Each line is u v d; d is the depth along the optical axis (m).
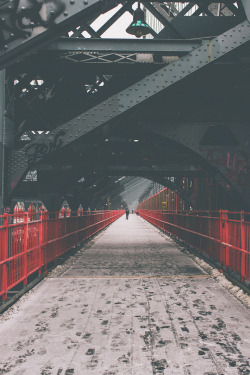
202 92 9.35
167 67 7.21
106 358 3.54
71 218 11.54
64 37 7.46
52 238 8.57
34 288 6.57
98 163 13.44
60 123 10.08
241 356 3.59
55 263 9.02
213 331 4.31
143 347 3.81
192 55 7.16
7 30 4.26
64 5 4.25
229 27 8.37
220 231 8.05
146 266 9.22
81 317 4.87
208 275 7.90
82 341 3.99
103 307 5.36
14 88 8.34
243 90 9.09
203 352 3.68
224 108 9.45
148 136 11.32
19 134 9.14
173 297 5.93
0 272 5.18
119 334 4.21
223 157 9.02
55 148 7.53
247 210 8.91
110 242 16.38
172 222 18.02
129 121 9.41
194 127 9.14
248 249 6.16
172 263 9.74
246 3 6.92
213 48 7.15
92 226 18.45
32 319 4.78
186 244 13.92
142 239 18.16
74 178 14.48
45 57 7.63
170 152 13.46
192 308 5.30
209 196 16.52
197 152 9.02
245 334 4.21
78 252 12.16
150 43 7.50
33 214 6.94
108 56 7.62
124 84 9.28
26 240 6.38
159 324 4.57
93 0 4.24
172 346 3.84
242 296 5.82
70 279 7.46
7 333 4.25
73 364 3.40
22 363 3.42
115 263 9.74
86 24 7.96
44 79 8.83
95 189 21.16
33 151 7.56
